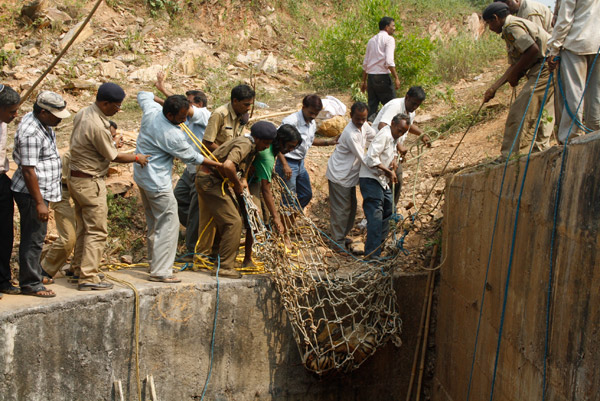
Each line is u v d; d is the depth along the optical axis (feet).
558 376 12.71
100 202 16.97
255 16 45.21
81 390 16.20
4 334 14.35
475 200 18.62
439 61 40.14
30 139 15.34
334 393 20.66
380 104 32.27
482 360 17.47
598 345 11.02
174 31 41.39
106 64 36.32
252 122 30.32
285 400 19.95
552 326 13.08
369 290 19.99
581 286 11.78
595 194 11.37
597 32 15.25
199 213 20.21
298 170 21.98
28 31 37.93
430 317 21.70
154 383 17.78
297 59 42.83
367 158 20.39
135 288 17.26
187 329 18.19
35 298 15.83
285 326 19.69
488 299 17.19
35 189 15.35
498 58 41.34
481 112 30.96
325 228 24.99
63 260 17.94
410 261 22.03
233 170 17.81
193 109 20.66
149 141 17.79
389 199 21.76
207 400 18.72
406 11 51.11
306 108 21.43
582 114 15.97
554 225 13.02
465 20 51.08
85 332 16.20
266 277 19.38
